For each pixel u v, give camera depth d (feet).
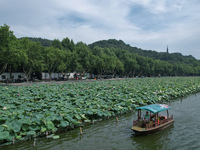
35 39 379.55
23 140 37.06
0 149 33.55
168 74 394.73
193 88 120.06
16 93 76.64
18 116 41.04
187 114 60.29
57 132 41.83
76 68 178.40
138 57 312.50
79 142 37.65
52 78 203.00
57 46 232.94
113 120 52.80
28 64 149.48
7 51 111.55
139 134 41.50
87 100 64.69
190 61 579.89
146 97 78.64
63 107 52.29
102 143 37.35
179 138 40.14
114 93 83.87
